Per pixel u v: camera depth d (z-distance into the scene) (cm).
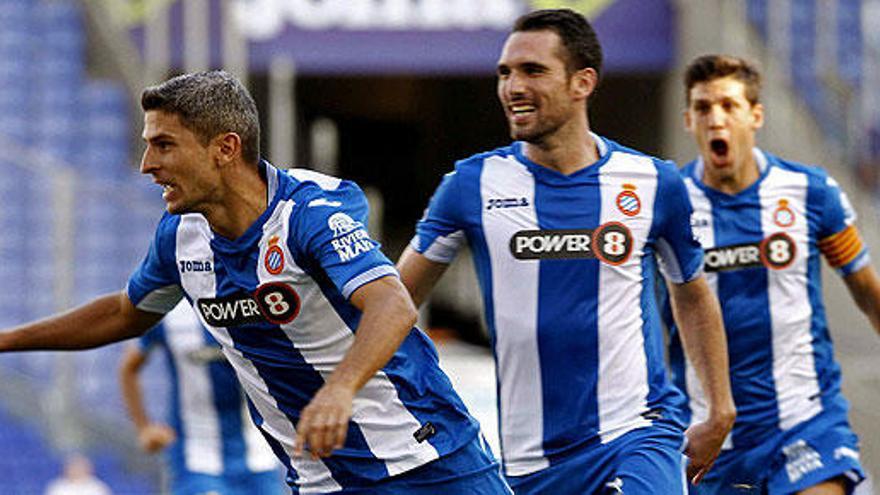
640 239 1738
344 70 4878
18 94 5253
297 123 6569
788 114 4981
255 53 4866
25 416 4331
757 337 2162
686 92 2212
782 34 5128
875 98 5209
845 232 2212
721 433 1786
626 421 1719
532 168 1753
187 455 2845
